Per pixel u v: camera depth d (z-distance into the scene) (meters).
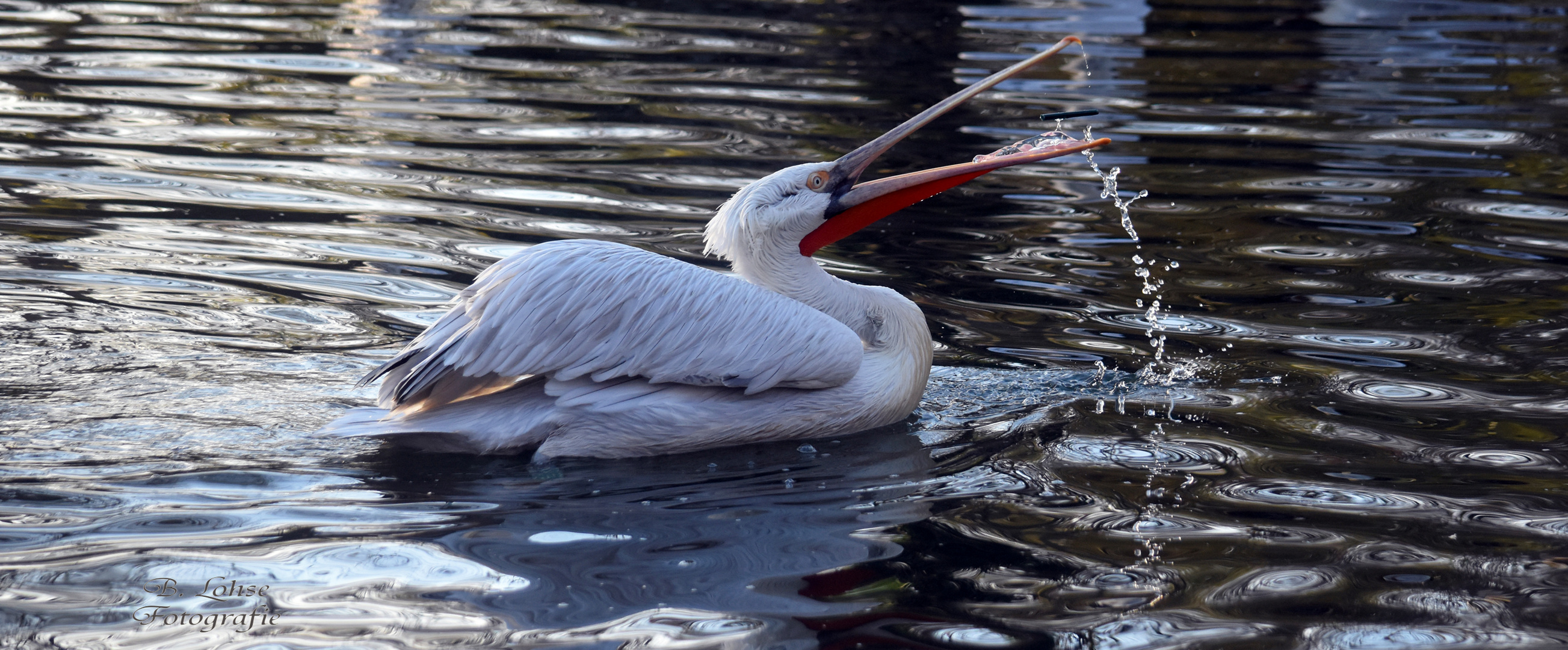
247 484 4.48
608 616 3.57
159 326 6.04
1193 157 9.95
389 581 3.76
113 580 3.69
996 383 5.78
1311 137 10.52
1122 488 4.58
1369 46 14.07
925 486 4.64
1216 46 13.97
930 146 9.92
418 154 9.37
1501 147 10.15
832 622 3.55
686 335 5.03
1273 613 3.62
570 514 4.34
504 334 4.88
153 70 11.67
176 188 8.32
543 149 9.60
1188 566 3.93
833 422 5.25
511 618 3.54
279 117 10.24
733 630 3.49
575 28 14.39
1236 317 6.62
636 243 7.47
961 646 3.42
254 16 14.48
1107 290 7.05
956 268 7.43
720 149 9.66
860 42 13.84
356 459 4.81
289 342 5.96
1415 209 8.58
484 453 5.00
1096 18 15.16
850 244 7.89
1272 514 4.33
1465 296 6.90
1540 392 5.53
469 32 13.97
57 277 6.58
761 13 15.42
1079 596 3.72
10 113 9.98
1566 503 4.41
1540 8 16.03
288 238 7.43
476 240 7.50
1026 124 10.69
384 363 5.25
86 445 4.71
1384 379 5.73
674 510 4.41
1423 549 4.05
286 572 3.80
